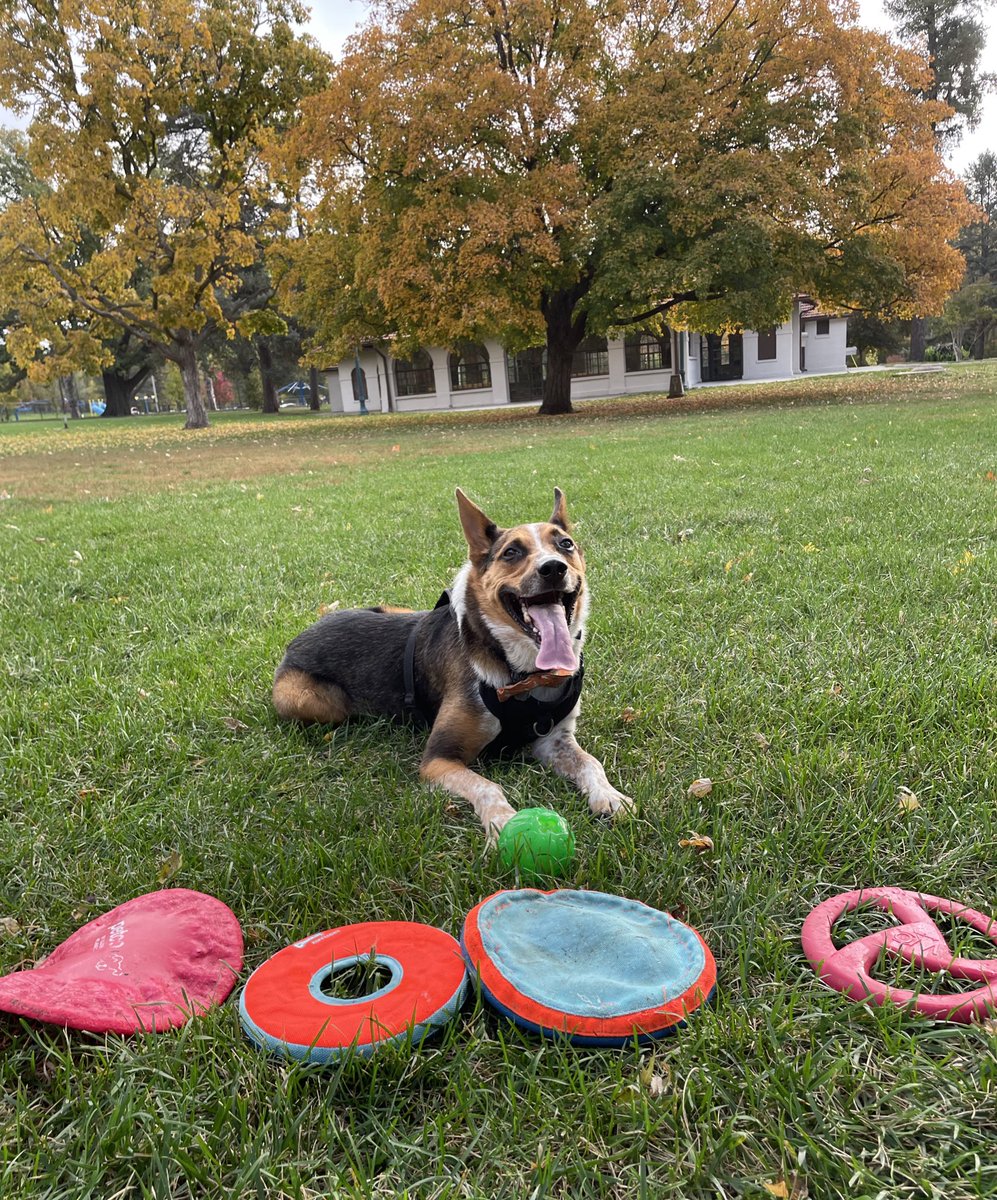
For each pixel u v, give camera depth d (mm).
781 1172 1464
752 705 3537
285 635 4926
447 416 36125
